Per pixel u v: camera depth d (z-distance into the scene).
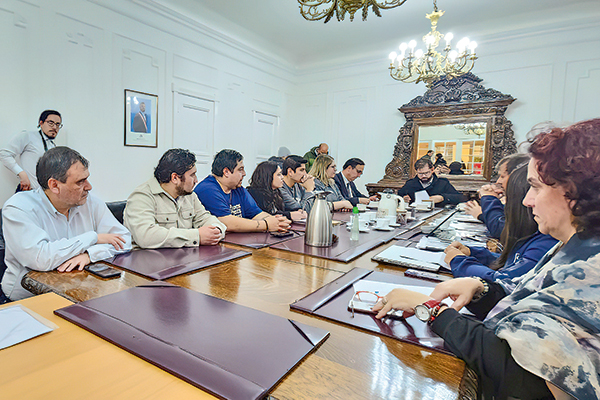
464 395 0.47
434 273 1.03
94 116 3.37
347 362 0.54
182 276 0.96
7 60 2.75
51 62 3.02
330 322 0.70
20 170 2.73
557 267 0.47
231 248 1.31
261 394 0.44
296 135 6.27
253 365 0.51
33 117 2.93
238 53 5.04
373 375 0.51
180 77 4.22
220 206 1.81
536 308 0.46
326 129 6.00
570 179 0.44
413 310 0.67
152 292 0.80
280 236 1.56
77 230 1.30
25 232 1.02
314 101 6.11
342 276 0.98
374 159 5.54
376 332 0.64
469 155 4.57
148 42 3.82
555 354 0.41
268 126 5.84
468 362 0.51
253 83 5.41
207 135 4.68
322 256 1.21
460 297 0.68
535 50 4.25
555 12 4.01
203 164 4.65
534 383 0.44
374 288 0.86
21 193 1.16
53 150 1.13
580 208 0.44
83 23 3.22
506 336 0.46
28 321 0.63
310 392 0.46
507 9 4.00
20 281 1.03
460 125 4.62
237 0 3.96
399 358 0.56
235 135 5.15
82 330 0.61
